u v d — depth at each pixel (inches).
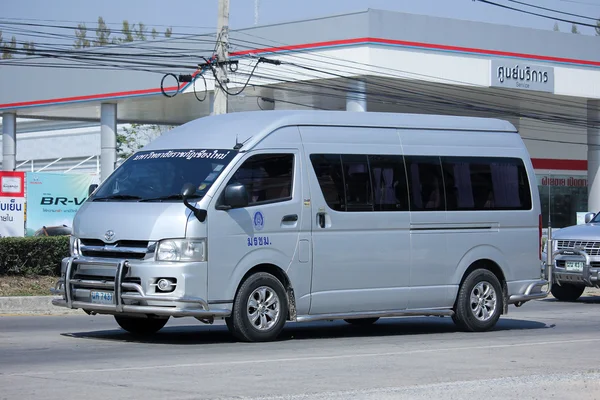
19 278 781.9
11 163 2111.2
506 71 1740.9
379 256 521.3
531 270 590.9
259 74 1680.6
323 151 507.8
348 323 628.7
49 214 1099.9
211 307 461.4
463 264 557.3
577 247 826.2
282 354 438.9
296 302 493.0
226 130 501.4
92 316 655.1
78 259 480.1
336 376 372.2
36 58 2001.7
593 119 2055.9
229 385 347.3
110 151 1926.7
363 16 1571.1
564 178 2479.1
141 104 1978.3
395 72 1599.4
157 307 451.8
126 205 477.7
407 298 534.3
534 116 2074.3
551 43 1820.9
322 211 501.4
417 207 538.6
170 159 494.9
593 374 376.8
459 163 561.3
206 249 458.6
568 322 654.5
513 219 581.6
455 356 439.8
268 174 486.3
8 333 534.9
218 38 1069.1
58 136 2755.9
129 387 339.9
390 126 538.9
